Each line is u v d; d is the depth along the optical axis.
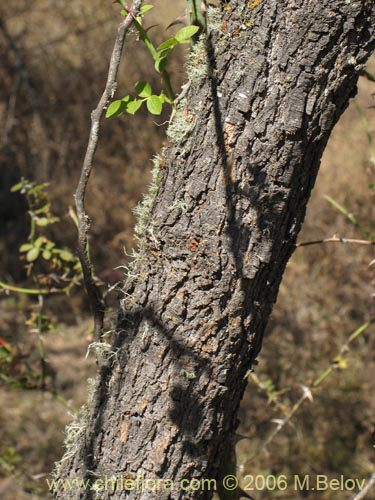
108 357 1.70
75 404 4.55
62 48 7.00
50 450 4.18
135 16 1.55
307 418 4.29
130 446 1.69
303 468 4.00
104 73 6.81
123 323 1.68
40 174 6.46
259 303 1.64
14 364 2.81
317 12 1.44
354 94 1.56
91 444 1.73
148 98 1.57
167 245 1.59
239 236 1.56
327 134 1.55
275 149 1.51
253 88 1.49
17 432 4.30
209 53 1.52
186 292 1.60
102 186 6.20
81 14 7.14
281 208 1.56
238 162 1.53
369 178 4.98
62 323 5.36
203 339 1.62
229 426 1.75
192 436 1.67
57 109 6.71
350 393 4.43
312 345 4.81
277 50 1.47
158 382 1.65
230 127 1.51
